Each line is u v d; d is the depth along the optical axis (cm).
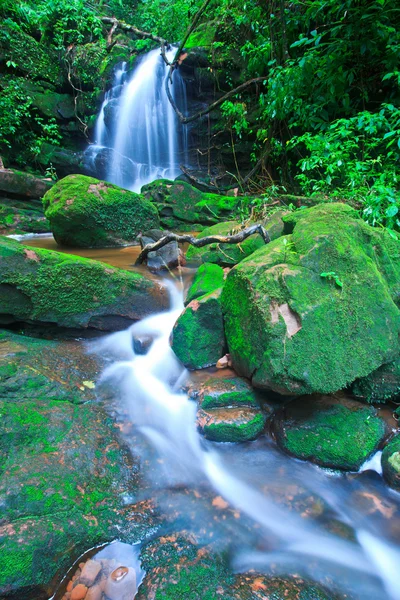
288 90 566
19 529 166
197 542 183
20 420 223
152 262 476
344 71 550
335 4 521
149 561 172
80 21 1178
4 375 255
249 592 160
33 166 1075
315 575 172
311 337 218
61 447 216
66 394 265
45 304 327
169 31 1193
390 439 238
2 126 966
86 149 1154
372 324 236
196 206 703
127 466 224
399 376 255
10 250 310
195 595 157
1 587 146
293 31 686
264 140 798
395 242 290
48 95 1133
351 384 264
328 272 237
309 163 486
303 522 197
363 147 509
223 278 382
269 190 638
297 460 233
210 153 1078
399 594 166
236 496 211
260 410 255
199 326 296
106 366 316
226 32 973
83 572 166
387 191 368
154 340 343
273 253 259
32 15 1127
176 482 218
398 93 559
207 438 246
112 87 1177
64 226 564
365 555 182
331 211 285
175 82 1088
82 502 190
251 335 245
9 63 1032
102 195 573
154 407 277
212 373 292
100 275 347
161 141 1140
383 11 466
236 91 830
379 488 216
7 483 185
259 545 184
